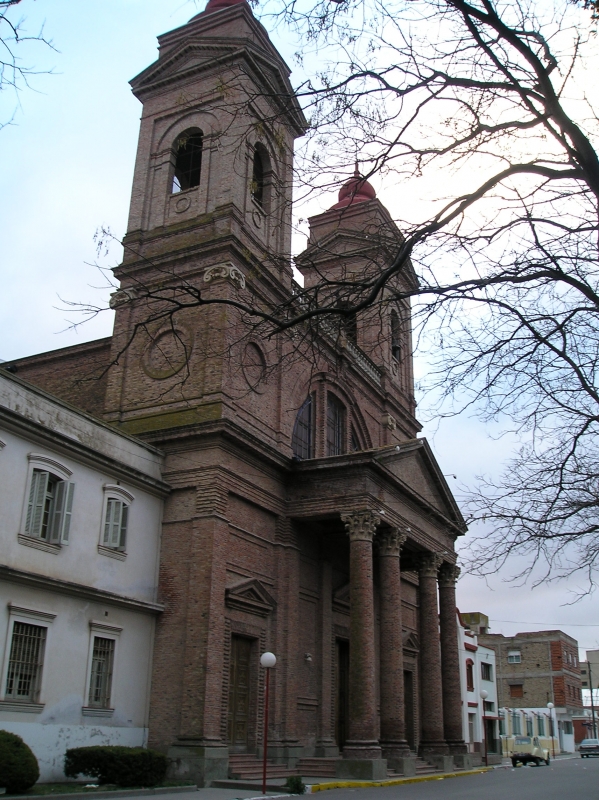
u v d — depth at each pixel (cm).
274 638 2620
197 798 1756
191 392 2573
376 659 3334
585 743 6612
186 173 3161
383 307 1014
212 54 3089
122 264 2911
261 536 2647
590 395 998
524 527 1031
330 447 3266
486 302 941
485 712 5672
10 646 1878
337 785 2225
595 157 841
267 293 2877
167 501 2500
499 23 845
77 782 1917
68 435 2153
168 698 2278
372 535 2691
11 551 1916
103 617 2184
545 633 7856
